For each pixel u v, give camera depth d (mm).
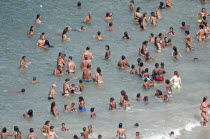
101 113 87750
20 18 126688
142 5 136500
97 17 128750
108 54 107250
